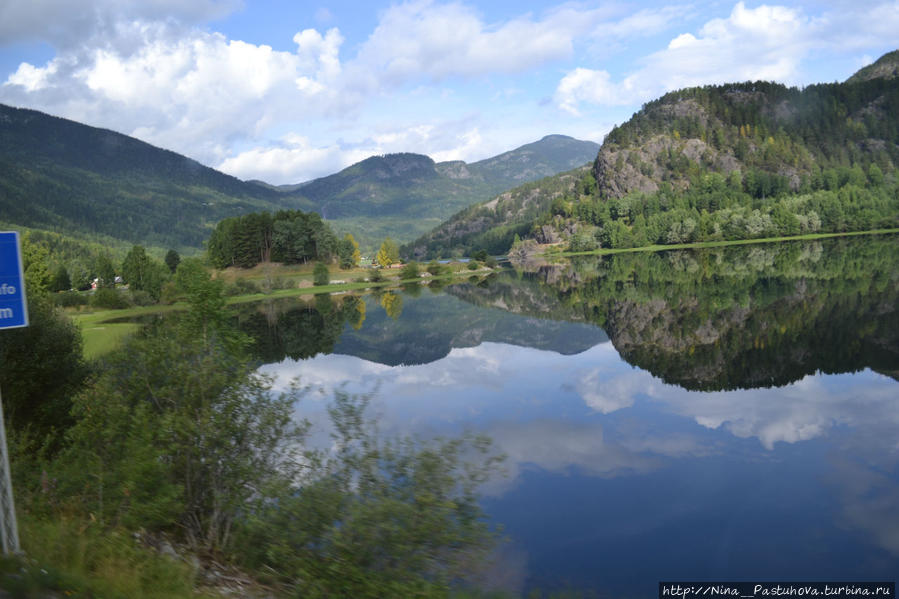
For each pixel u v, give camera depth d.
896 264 93.38
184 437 12.23
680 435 28.83
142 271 132.00
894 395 32.44
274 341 76.12
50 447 19.91
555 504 21.22
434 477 11.34
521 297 120.62
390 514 10.35
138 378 13.73
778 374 39.47
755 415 31.11
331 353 66.00
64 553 8.05
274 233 187.12
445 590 9.91
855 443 25.75
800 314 60.72
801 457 24.64
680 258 168.62
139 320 94.25
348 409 13.16
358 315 105.25
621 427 30.80
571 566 16.52
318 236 188.25
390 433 30.81
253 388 13.36
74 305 113.00
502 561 16.77
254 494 12.16
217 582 9.62
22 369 24.50
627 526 19.23
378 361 59.41
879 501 20.11
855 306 60.94
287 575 10.19
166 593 7.93
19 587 6.57
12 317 7.17
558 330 72.75
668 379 41.69
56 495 11.18
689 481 22.98
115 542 9.24
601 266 177.75
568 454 26.83
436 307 113.69
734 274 109.25
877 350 42.97
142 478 10.89
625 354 53.03
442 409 36.72
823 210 193.62
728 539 18.17
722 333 57.09
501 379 46.38
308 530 10.86
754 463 24.38
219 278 24.72
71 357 27.02
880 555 16.69
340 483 11.62
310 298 140.38
